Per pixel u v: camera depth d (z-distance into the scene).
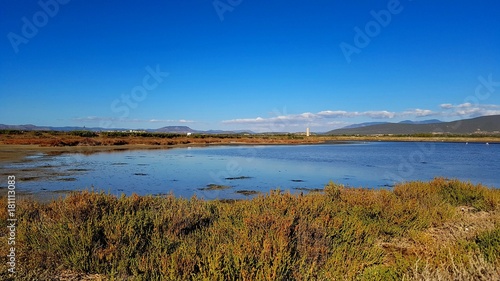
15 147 43.91
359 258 5.56
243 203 8.90
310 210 7.34
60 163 27.39
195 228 7.16
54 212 7.21
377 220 8.21
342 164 31.17
